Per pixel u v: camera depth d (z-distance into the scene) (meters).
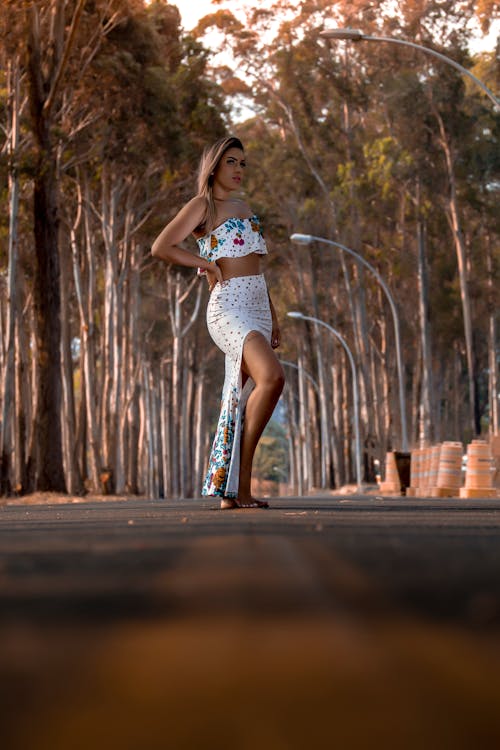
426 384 49.38
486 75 52.69
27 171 27.16
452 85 47.56
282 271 58.69
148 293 55.12
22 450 31.31
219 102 38.41
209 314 6.48
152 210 39.19
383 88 48.84
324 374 56.81
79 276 37.59
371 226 53.59
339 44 50.34
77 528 3.59
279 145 53.38
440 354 59.66
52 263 27.22
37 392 27.25
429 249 52.97
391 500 10.43
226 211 6.50
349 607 1.03
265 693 0.62
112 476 37.00
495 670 0.69
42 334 27.17
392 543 2.15
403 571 1.43
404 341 58.22
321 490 56.34
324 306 57.91
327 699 0.61
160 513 5.78
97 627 0.91
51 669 0.70
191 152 36.44
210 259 6.46
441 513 5.43
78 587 1.29
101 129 33.81
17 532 3.39
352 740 0.53
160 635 0.85
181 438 57.62
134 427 46.69
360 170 51.34
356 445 47.97
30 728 0.55
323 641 0.81
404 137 48.06
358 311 52.16
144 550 1.94
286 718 0.57
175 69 39.41
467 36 47.56
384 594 1.15
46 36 29.09
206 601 1.10
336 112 52.75
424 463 20.14
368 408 52.09
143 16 32.56
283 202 53.69
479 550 1.90
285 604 1.06
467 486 16.39
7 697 0.61
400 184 49.78
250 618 0.96
